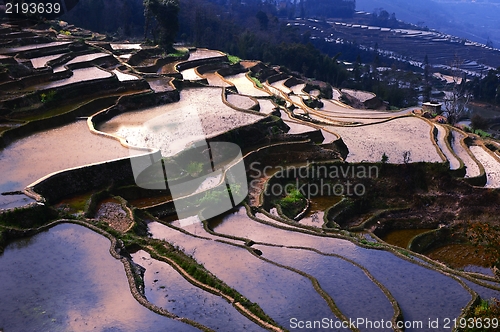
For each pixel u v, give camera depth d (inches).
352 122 1926.7
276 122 1486.2
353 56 5797.2
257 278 779.4
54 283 708.0
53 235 842.2
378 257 895.1
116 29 3545.8
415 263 868.0
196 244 900.0
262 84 2534.5
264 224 1039.6
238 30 4466.0
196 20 3745.1
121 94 1582.2
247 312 680.4
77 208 970.1
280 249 903.7
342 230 1050.1
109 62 1985.7
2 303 658.2
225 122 1423.5
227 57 2738.7
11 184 977.5
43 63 1722.4
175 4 2546.8
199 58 2544.3
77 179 1035.9
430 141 1529.3
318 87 2979.8
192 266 792.9
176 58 2443.4
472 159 1441.9
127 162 1107.9
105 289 696.4
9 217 854.5
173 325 625.6
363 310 705.6
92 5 3344.0
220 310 687.7
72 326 617.0
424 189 1300.4
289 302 715.4
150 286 748.6
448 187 1282.0
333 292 751.1
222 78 2256.4
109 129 1332.4
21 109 1371.8
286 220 1073.5
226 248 883.4
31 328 609.9
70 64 1788.9
